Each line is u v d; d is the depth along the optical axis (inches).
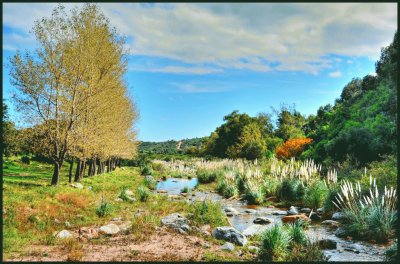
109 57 805.9
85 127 757.3
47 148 736.3
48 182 866.1
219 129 2842.0
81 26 732.0
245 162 1385.3
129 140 1470.2
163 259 317.1
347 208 517.0
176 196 885.2
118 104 977.5
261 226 508.1
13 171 1156.5
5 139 726.5
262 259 335.6
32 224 435.5
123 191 767.1
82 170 1058.7
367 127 954.7
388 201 461.4
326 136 1326.3
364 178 657.6
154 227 450.6
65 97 714.8
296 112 2908.5
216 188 1054.4
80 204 569.0
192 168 2063.2
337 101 1988.2
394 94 971.9
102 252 338.3
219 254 347.9
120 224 480.4
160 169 2018.9
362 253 370.6
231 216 615.2
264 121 2778.1
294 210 629.0
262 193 797.2
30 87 674.2
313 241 387.2
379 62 1326.3
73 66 705.6
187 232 443.2
